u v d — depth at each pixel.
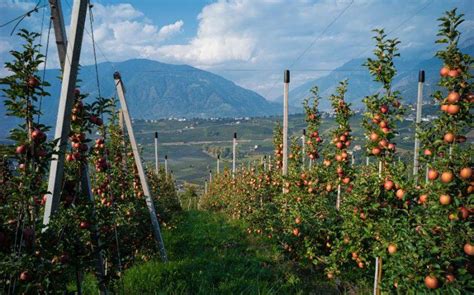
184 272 8.60
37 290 3.59
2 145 3.73
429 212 5.03
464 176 4.43
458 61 4.78
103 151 6.84
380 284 5.67
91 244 5.35
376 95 6.75
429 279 4.50
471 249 4.32
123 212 9.53
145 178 10.37
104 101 5.26
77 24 4.34
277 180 17.69
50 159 3.91
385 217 6.08
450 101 4.68
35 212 3.91
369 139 6.77
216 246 13.53
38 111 3.92
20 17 3.78
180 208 30.62
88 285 7.27
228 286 7.81
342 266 8.45
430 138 4.91
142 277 7.91
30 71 3.88
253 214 15.93
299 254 9.92
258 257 11.05
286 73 13.86
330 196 10.64
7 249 3.66
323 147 11.16
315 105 11.77
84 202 5.07
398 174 6.17
